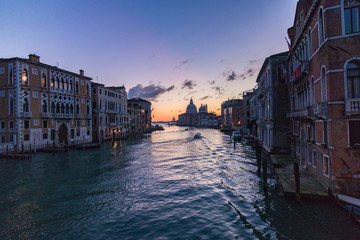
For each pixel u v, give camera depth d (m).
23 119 26.69
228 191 13.77
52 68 31.02
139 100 91.25
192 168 20.64
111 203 12.15
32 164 21.95
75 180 16.58
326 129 11.06
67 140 33.62
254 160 23.61
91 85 43.22
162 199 12.68
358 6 9.62
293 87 18.94
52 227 9.56
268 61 22.78
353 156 9.59
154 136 64.75
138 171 19.47
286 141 21.53
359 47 9.61
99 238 8.66
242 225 9.48
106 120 46.69
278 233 8.63
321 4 10.76
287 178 13.23
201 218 10.23
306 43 14.08
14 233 9.10
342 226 8.54
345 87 9.77
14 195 13.38
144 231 9.16
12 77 26.56
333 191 9.98
